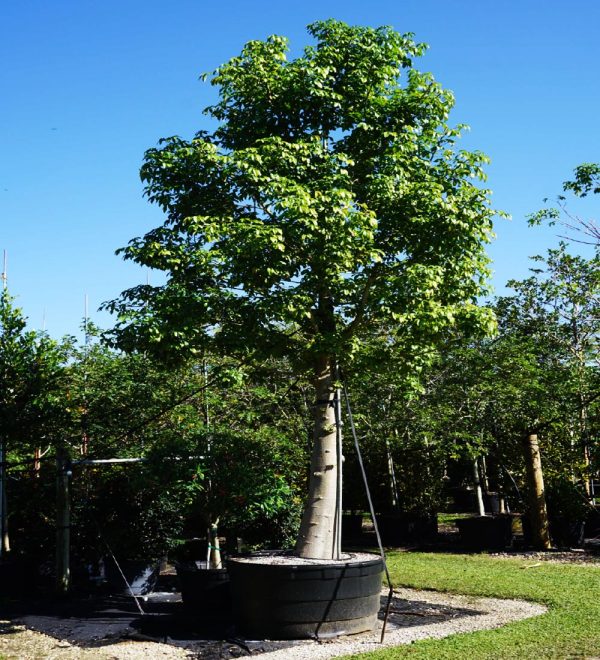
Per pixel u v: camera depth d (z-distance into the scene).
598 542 13.26
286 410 12.98
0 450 10.48
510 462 13.62
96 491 10.35
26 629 7.47
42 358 10.62
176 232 7.71
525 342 13.45
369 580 6.84
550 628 6.45
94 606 8.66
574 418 13.30
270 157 7.27
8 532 10.78
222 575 7.93
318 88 7.73
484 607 7.73
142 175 7.79
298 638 6.60
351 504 15.95
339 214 6.83
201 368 10.88
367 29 7.97
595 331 13.44
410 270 6.98
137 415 10.93
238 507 9.19
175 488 9.29
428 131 7.89
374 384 12.74
